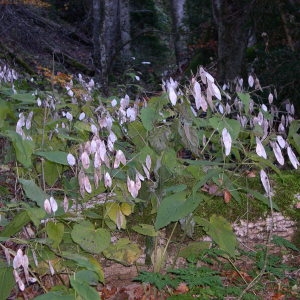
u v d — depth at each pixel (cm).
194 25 1321
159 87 1063
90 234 291
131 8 1783
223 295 324
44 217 283
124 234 366
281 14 878
